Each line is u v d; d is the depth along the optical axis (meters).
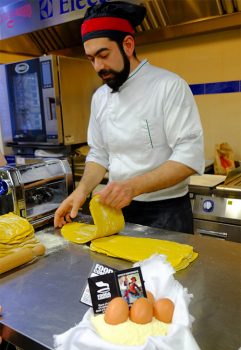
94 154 1.43
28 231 0.98
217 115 2.04
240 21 1.72
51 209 1.22
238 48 1.87
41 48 2.52
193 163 1.11
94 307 0.61
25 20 2.21
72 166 2.19
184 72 2.10
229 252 0.92
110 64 1.11
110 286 0.63
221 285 0.75
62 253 0.96
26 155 2.34
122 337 0.53
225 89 1.97
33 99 2.15
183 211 1.30
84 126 2.25
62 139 2.10
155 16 1.90
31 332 0.61
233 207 1.58
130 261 0.88
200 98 2.08
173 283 0.65
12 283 0.80
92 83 2.26
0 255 0.89
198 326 0.61
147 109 1.19
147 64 1.24
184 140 1.13
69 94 2.10
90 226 1.13
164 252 0.88
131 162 1.27
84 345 0.52
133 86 1.21
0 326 0.65
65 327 0.62
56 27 2.18
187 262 0.85
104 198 1.03
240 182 1.69
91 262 0.90
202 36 1.98
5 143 2.41
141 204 1.29
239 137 1.99
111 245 0.95
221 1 1.67
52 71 1.98
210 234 1.67
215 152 1.92
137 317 0.56
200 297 0.70
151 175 1.08
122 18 1.08
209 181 1.70
